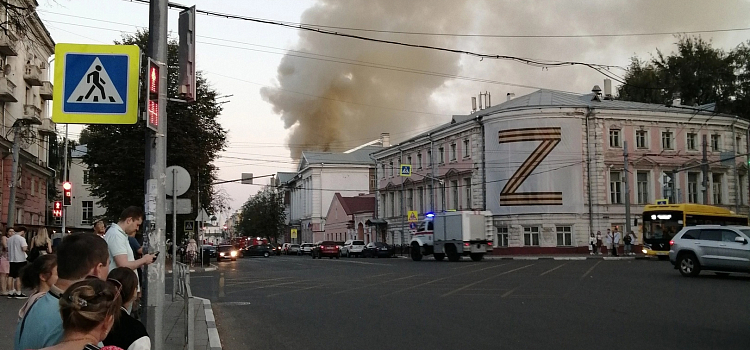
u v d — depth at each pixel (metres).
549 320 12.48
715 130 53.53
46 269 4.11
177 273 15.98
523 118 48.62
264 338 11.09
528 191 48.22
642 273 25.27
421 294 18.56
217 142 34.56
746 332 10.83
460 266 34.06
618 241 44.16
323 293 19.73
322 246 58.16
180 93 8.76
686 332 10.86
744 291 17.56
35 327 3.52
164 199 7.65
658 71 67.44
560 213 47.81
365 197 82.69
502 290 19.16
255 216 94.88
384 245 57.09
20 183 39.00
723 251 21.75
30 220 42.62
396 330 11.66
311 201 90.69
